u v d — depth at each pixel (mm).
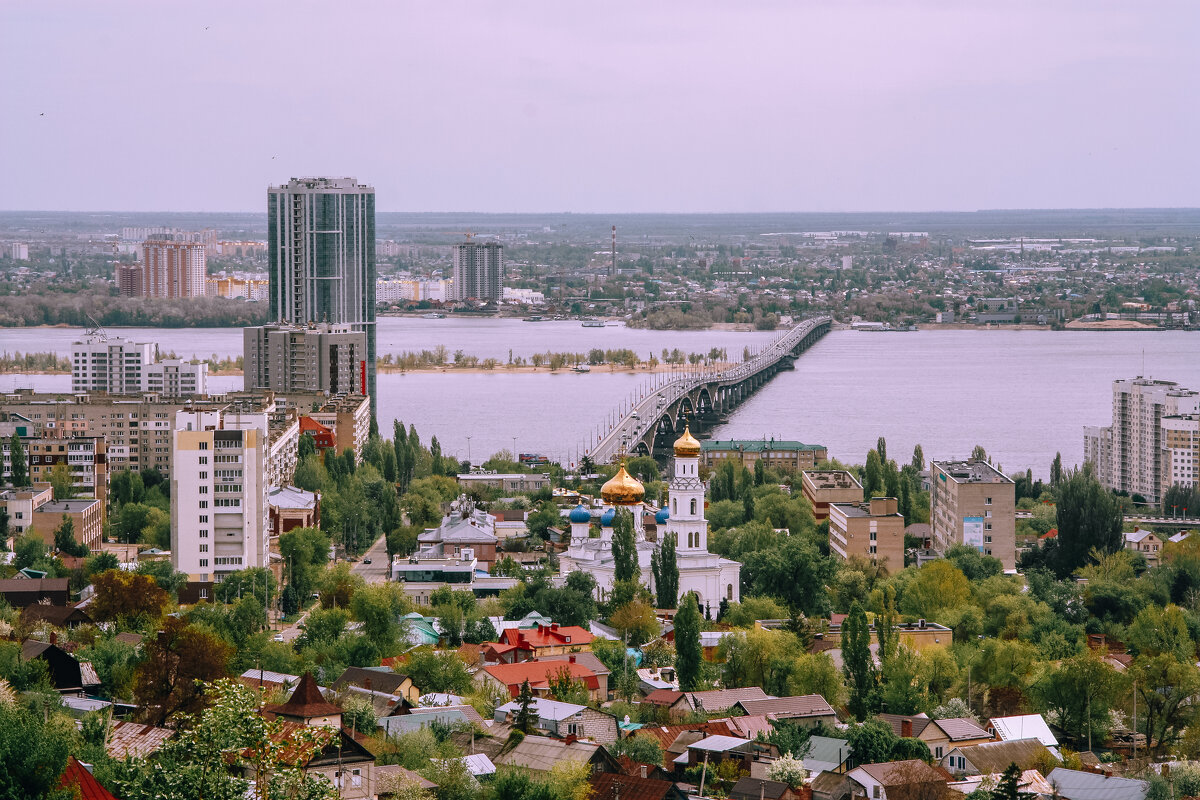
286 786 181375
